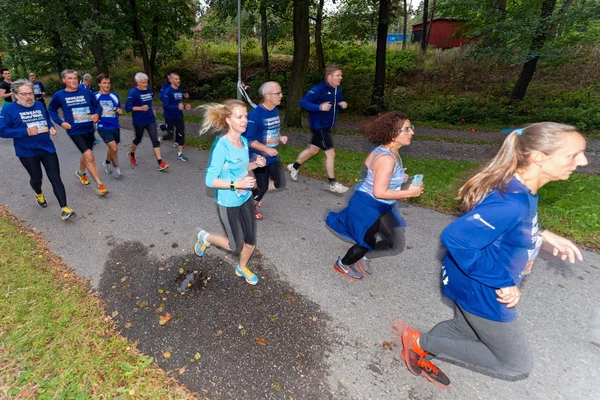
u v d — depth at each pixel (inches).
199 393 91.0
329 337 110.7
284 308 122.7
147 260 149.0
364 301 127.3
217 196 113.4
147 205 203.8
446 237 69.9
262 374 97.0
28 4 584.1
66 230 174.2
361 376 97.4
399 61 740.0
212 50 908.6
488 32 452.8
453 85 651.5
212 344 106.5
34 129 165.0
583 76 575.8
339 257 142.9
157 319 116.1
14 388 89.3
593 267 146.9
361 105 612.4
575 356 104.3
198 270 142.6
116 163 246.1
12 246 155.0
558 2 478.0
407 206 208.4
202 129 105.5
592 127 426.9
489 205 65.9
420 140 400.8
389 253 157.4
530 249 70.2
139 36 721.0
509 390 93.7
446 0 488.1
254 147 160.9
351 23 595.5
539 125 64.7
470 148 362.9
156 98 714.2
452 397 91.7
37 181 186.4
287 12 540.4
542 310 122.8
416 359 94.0
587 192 220.8
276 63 796.6
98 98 227.1
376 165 104.1
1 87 419.2
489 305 71.7
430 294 131.5
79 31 546.3
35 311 115.4
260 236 171.6
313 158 297.7
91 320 113.3
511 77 633.0
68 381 91.5
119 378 93.4
